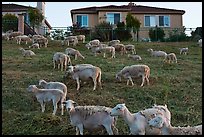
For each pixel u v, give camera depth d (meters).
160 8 55.59
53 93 15.19
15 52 29.38
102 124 12.61
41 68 23.17
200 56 31.70
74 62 25.00
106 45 31.11
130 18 46.16
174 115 15.29
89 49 32.91
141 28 52.84
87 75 18.55
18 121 14.22
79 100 16.92
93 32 43.47
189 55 32.38
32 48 32.22
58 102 15.91
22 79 20.05
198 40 40.16
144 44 37.25
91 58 27.23
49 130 13.52
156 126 11.59
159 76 21.41
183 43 38.50
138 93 18.31
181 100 17.92
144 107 16.69
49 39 37.94
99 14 53.25
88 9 54.59
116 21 53.47
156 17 54.09
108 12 53.38
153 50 33.56
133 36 46.41
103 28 43.44
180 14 54.62
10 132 13.43
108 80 20.16
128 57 28.59
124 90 18.73
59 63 23.06
